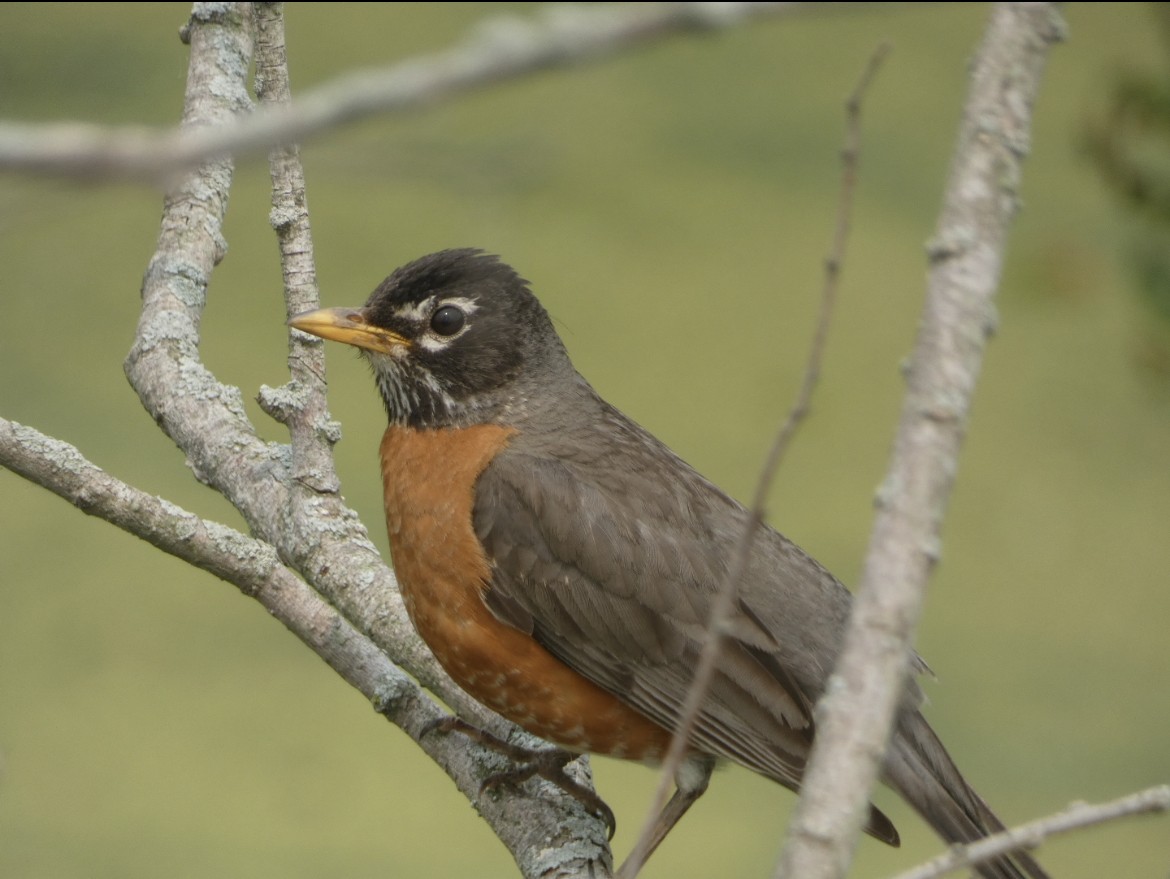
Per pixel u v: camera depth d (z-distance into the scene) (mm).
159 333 8852
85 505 7770
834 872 3504
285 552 8297
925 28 27594
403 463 8336
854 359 20547
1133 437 20031
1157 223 13008
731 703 7777
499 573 7887
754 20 2898
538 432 8398
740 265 22062
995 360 21375
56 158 2393
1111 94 13047
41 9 25078
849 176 4113
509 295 8617
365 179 3131
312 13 26766
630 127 24547
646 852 7738
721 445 18922
